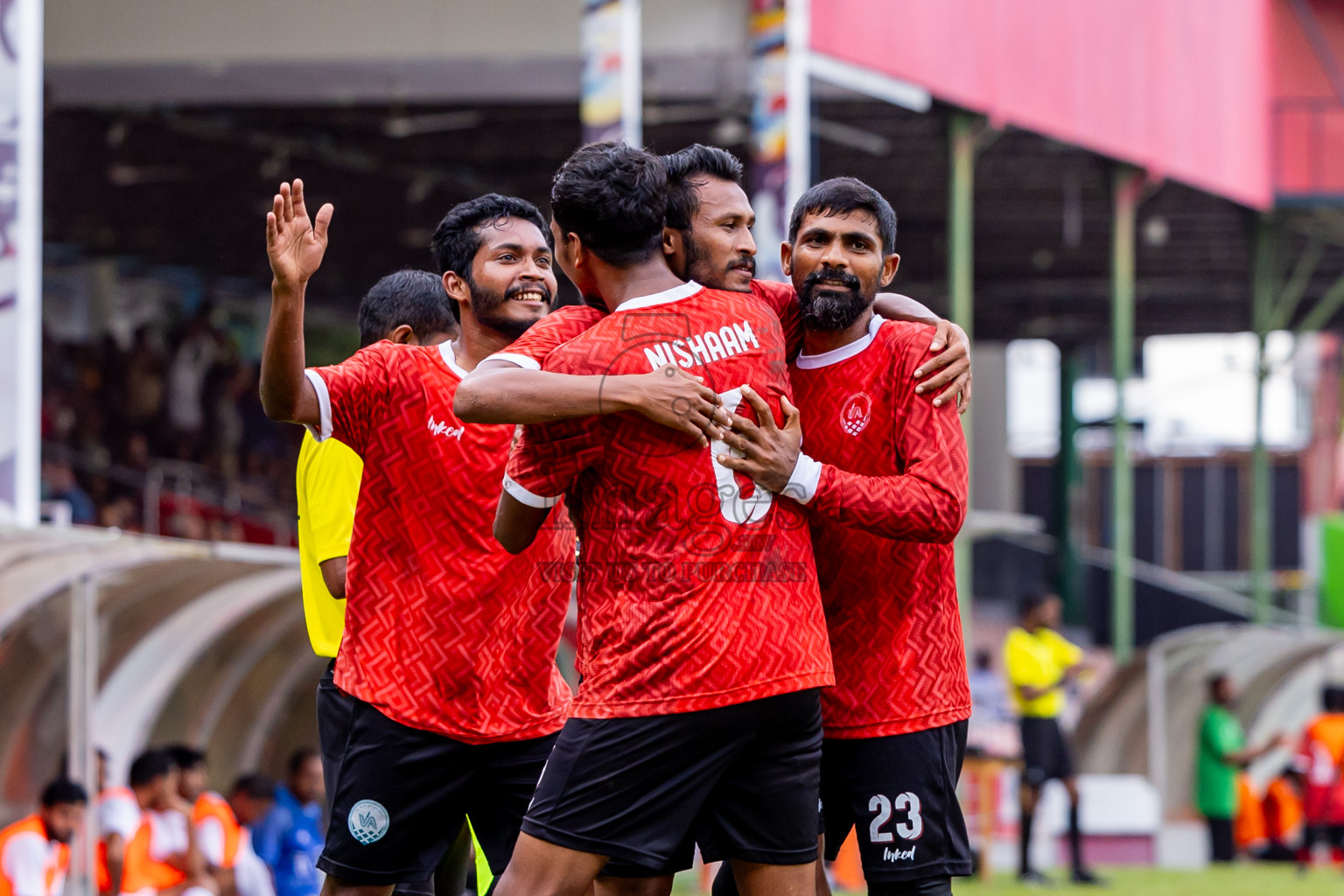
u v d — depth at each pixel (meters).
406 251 63.94
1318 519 75.62
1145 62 46.56
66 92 41.31
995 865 35.50
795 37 31.09
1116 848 36.00
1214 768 36.00
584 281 8.56
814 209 8.79
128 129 47.56
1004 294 71.50
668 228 8.62
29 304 21.64
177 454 53.69
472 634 9.66
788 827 8.30
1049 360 94.69
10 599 18.41
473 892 18.39
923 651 9.05
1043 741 30.67
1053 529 79.56
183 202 56.22
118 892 19.78
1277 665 38.97
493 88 40.81
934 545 9.05
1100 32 44.50
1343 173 53.38
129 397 52.34
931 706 9.05
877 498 8.25
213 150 50.22
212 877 20.14
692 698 7.91
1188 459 86.00
